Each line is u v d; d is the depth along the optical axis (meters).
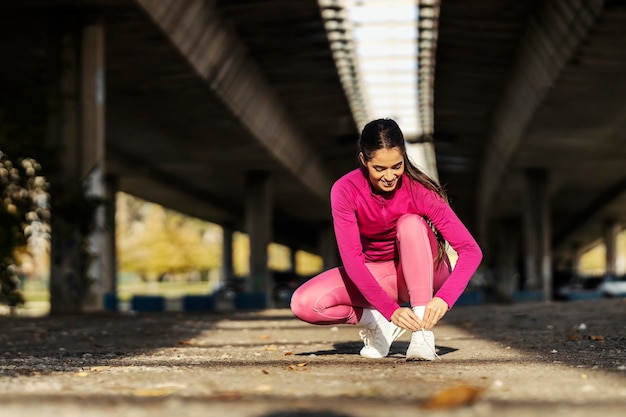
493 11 24.36
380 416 3.08
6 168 18.03
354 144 46.12
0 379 4.54
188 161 45.59
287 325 11.80
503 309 15.41
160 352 7.06
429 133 43.97
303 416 3.09
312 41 28.08
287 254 142.62
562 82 25.38
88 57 20.66
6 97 18.98
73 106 20.38
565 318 11.48
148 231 95.19
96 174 20.50
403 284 6.02
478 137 44.47
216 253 100.62
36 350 7.70
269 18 25.88
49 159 18.56
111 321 13.87
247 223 45.72
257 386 4.11
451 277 5.52
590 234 94.19
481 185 60.34
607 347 6.75
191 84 27.03
